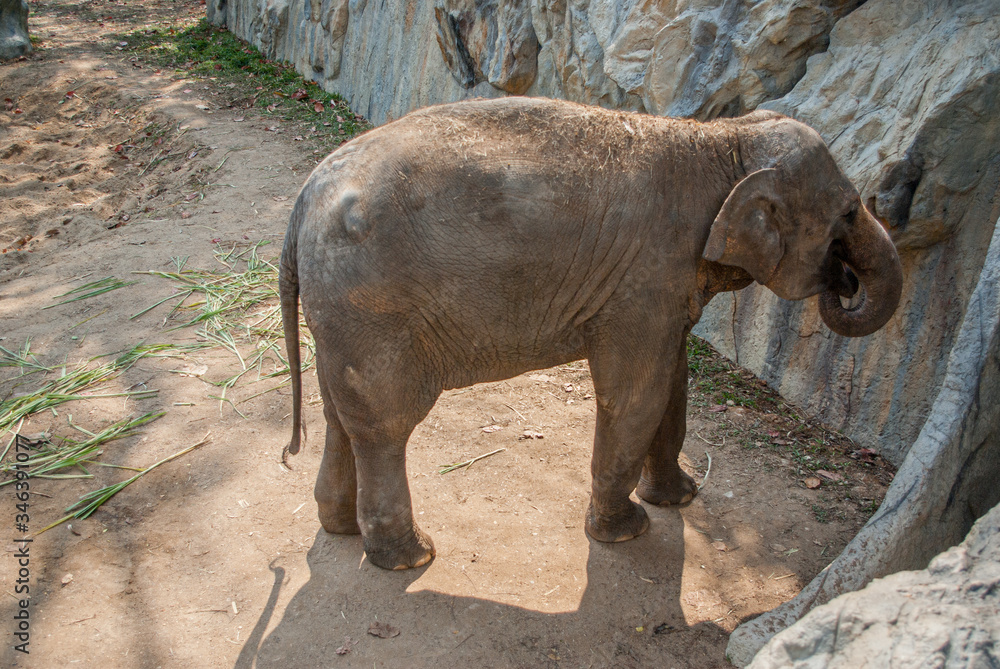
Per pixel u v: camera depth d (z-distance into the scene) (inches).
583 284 107.0
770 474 152.9
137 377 174.9
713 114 189.2
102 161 336.2
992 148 137.6
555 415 170.4
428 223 101.2
